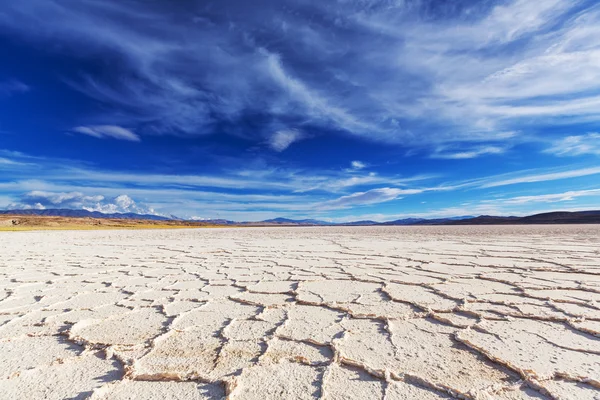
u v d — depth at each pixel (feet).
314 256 19.89
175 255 21.93
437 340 6.27
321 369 5.13
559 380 4.65
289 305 8.89
